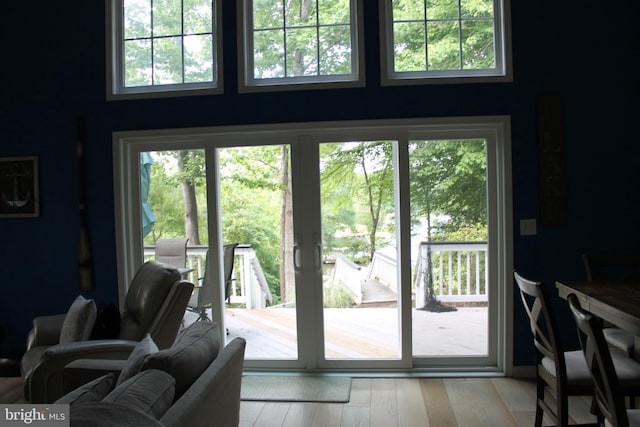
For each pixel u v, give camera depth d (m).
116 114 3.39
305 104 3.25
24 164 3.48
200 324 1.96
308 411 2.73
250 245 3.43
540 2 3.14
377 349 3.35
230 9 3.28
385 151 3.30
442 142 3.31
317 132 3.29
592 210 3.16
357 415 2.67
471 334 3.34
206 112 3.32
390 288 3.34
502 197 3.22
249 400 2.89
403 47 3.29
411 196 3.34
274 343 3.42
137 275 2.92
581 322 1.63
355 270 3.35
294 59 3.34
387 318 3.35
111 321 2.61
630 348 2.27
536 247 3.18
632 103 3.13
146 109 3.37
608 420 1.64
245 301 3.48
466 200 3.31
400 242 3.28
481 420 2.57
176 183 3.46
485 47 3.27
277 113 3.27
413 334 3.37
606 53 3.14
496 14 3.26
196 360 1.59
